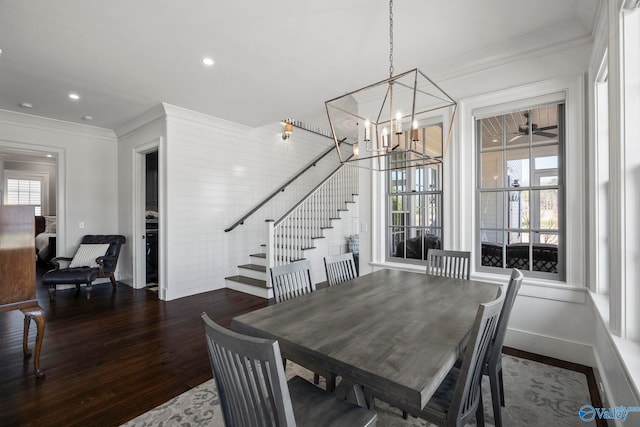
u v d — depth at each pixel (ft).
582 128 8.36
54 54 9.55
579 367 8.19
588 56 8.30
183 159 14.96
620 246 5.27
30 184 29.66
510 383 7.48
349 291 7.15
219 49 9.32
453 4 7.36
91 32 8.39
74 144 16.99
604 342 6.45
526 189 9.43
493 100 9.78
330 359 3.99
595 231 7.87
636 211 5.13
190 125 15.23
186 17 7.80
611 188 5.51
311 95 12.91
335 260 8.70
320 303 6.25
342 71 10.78
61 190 16.56
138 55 9.63
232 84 11.80
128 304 13.97
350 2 7.25
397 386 3.40
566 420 6.15
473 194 10.19
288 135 18.81
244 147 17.84
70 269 15.37
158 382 7.67
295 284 7.47
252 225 18.28
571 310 8.52
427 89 11.13
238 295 15.35
